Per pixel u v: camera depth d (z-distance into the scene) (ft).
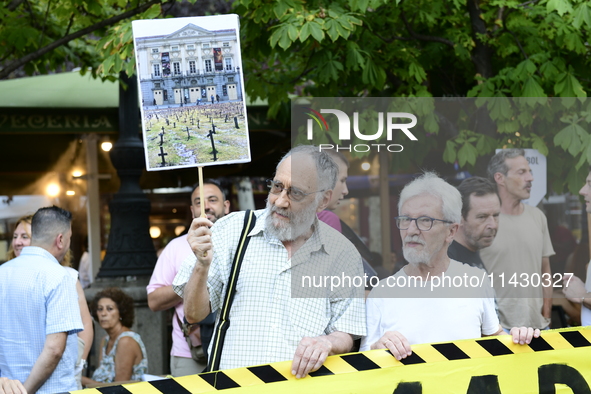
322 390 8.47
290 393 8.41
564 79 14.43
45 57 19.83
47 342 10.04
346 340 8.61
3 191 25.57
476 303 8.93
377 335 8.87
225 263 8.76
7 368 10.28
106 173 25.23
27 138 22.15
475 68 17.29
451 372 8.80
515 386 8.97
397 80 17.02
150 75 8.45
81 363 12.16
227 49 8.58
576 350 9.12
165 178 25.71
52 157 23.17
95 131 19.35
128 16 16.88
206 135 8.50
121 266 19.08
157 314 18.17
